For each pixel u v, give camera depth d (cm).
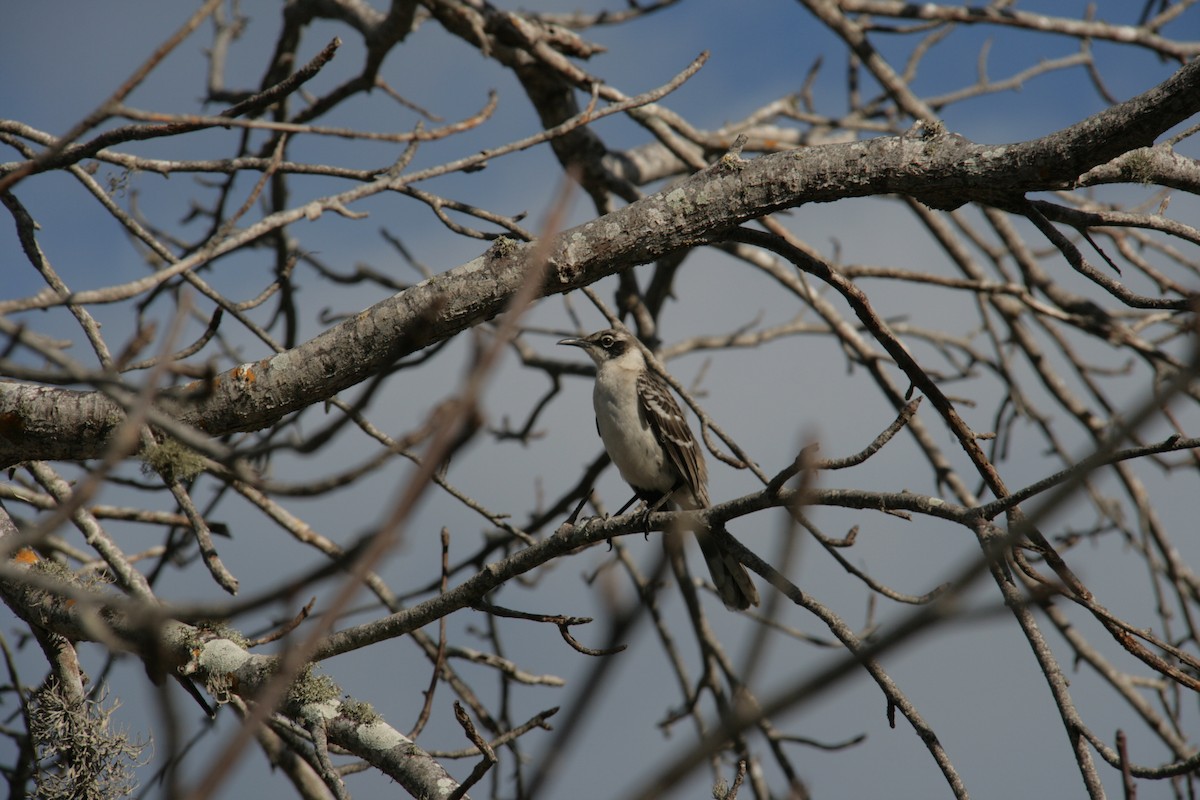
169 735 253
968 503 1484
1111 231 1527
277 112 1616
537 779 188
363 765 1018
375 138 946
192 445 595
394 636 951
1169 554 1571
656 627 1598
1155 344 1594
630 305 1576
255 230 948
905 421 810
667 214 984
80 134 760
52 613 1016
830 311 1577
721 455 1115
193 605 273
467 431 240
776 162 993
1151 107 882
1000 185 952
